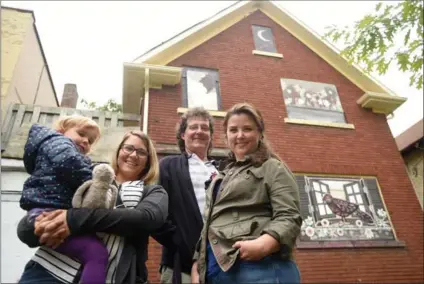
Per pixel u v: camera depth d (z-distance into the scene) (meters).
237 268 1.57
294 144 7.34
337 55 9.05
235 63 8.21
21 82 7.43
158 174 2.33
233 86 7.81
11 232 4.84
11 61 6.78
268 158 1.89
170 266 2.29
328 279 5.86
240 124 2.05
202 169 2.61
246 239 1.58
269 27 9.29
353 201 6.90
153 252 5.41
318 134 7.68
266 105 7.74
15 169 5.35
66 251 1.55
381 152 7.87
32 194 1.63
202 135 2.76
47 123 6.04
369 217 6.76
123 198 1.90
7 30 7.14
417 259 6.51
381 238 6.56
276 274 1.48
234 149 2.06
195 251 1.99
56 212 1.56
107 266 1.61
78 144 2.08
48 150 1.73
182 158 2.65
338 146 7.62
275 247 1.47
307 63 8.87
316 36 9.20
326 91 8.51
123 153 2.23
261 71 8.29
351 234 6.43
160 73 7.12
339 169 7.20
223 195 1.80
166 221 2.25
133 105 8.14
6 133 5.66
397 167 7.73
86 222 1.55
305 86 8.40
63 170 1.67
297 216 1.58
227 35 8.66
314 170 7.03
